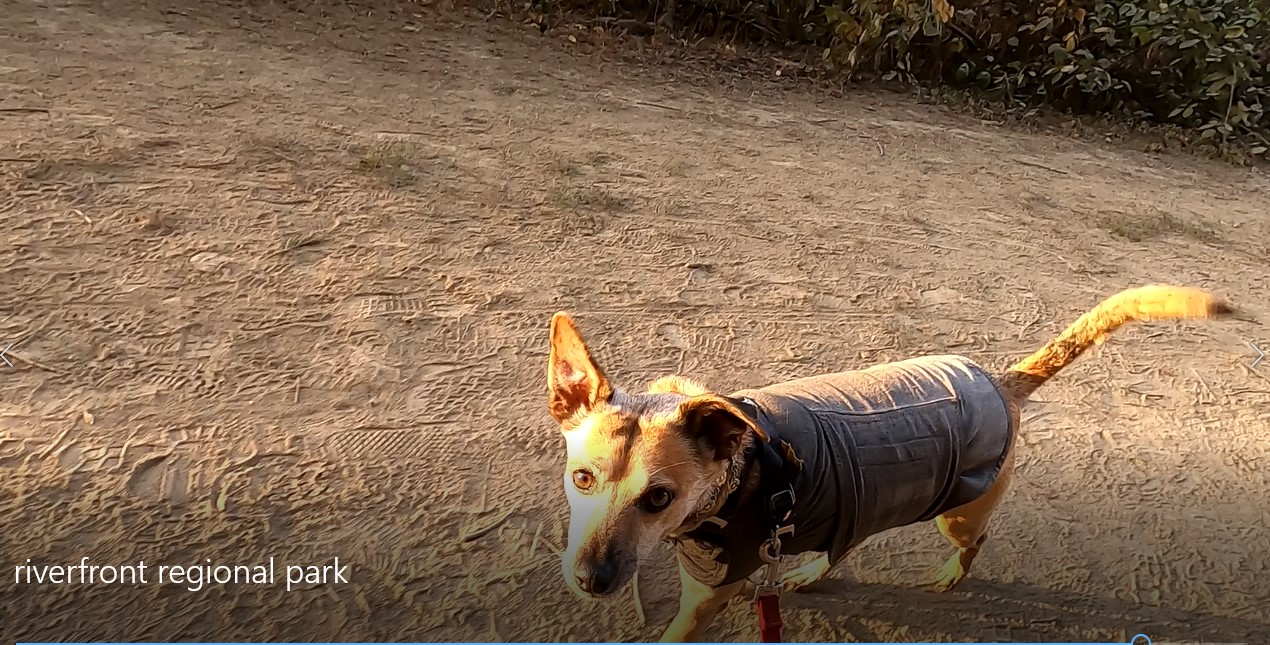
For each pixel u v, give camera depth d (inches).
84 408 48.4
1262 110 139.7
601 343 61.7
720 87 120.1
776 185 92.2
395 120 88.4
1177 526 53.0
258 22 105.7
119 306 56.2
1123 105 141.8
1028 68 140.2
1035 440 58.7
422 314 61.1
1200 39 136.4
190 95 83.8
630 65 120.1
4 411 47.3
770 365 62.6
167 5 104.4
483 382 56.2
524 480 49.5
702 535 33.9
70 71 83.3
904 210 91.9
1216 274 89.4
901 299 74.1
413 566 43.3
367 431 50.6
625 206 81.0
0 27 89.1
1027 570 48.5
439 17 120.1
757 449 32.5
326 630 39.6
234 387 51.8
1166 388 67.4
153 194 67.4
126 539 41.8
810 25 138.6
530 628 41.3
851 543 36.3
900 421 35.7
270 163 74.9
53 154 69.0
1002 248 87.0
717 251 76.6
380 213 71.6
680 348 62.9
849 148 107.7
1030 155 117.7
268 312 58.3
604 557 30.9
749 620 43.4
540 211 77.0
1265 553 51.8
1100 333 39.9
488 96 99.9
